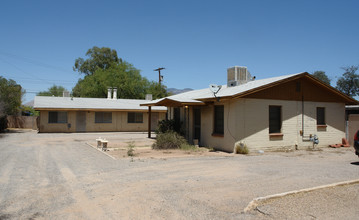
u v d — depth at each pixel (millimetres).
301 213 4965
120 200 5734
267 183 7094
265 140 13781
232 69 16703
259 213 4992
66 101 29719
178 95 21766
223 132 13961
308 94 15367
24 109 40344
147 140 19625
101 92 46625
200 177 7762
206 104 14836
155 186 6777
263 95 13781
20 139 19859
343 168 9281
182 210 5164
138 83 47406
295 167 9422
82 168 8992
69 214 4977
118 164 9711
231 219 4742
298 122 14891
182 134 16625
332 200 5656
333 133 16234
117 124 29766
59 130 27594
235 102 13016
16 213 4992
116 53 59438
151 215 4938
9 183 7016
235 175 8047
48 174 8094
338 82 32344
